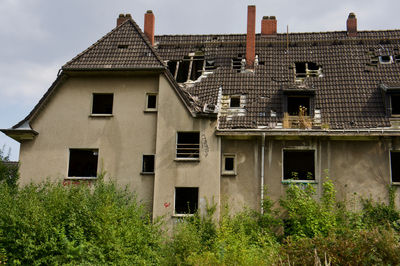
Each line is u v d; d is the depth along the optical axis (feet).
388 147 70.90
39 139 75.92
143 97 76.02
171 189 70.59
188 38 92.02
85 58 78.28
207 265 49.73
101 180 69.41
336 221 66.13
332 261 43.52
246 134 71.51
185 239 58.65
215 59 87.30
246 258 49.93
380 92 77.15
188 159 71.36
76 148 75.25
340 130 70.49
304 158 75.82
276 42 88.89
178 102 73.82
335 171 71.00
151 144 73.97
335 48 86.74
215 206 68.74
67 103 76.95
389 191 69.10
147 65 75.51
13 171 78.48
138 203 71.67
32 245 55.98
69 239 59.11
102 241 58.70
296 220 65.62
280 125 73.82
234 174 71.77
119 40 81.41
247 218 67.46
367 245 43.86
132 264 58.03
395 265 42.14
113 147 74.49
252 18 87.61
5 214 58.03
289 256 45.78
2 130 75.00
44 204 61.93
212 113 72.02
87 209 61.26
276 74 82.99
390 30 88.74
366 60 83.71
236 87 80.84
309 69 85.30
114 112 75.87
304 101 79.10
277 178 71.46
